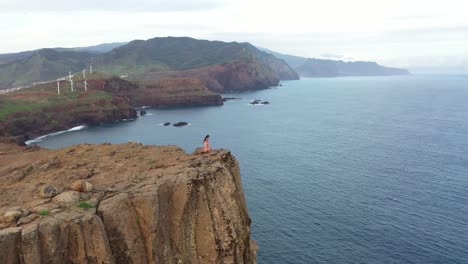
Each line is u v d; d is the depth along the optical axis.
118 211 20.14
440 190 78.00
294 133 146.62
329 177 87.12
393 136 140.00
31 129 146.12
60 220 18.69
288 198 73.56
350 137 138.50
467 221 63.06
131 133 147.25
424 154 110.06
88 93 189.88
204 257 23.06
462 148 118.06
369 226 61.31
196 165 26.08
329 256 53.00
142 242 20.52
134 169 26.30
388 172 91.12
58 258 18.08
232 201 25.92
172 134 143.12
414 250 54.22
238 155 108.94
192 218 23.20
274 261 51.84
